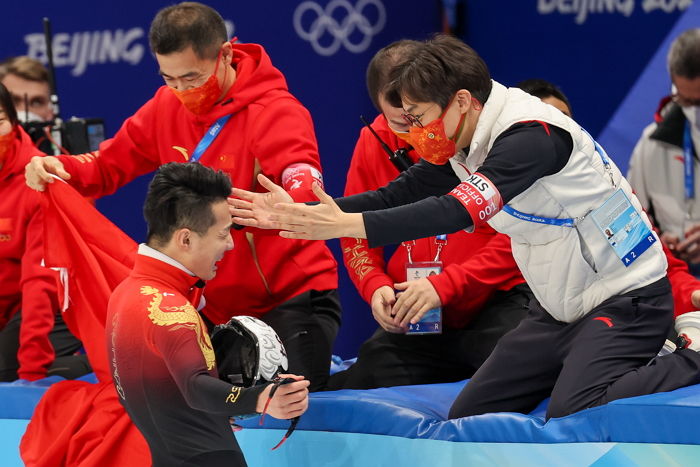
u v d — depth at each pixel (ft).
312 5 56.70
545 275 31.96
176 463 28.25
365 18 57.52
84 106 58.08
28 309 39.99
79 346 44.96
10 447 37.35
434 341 39.42
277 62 56.85
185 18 34.99
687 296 36.81
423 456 31.32
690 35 50.44
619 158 55.88
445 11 59.06
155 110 38.63
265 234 36.22
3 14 58.18
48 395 36.04
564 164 29.99
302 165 35.42
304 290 37.81
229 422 28.96
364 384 39.29
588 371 30.86
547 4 57.16
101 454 33.17
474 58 30.04
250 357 29.17
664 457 28.07
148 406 28.04
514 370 33.37
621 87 55.57
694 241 51.39
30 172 36.58
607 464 28.71
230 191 29.60
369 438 32.40
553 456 29.40
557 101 39.70
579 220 31.04
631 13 54.95
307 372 36.58
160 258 29.09
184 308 28.12
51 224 36.52
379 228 28.14
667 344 34.30
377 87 35.94
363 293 38.88
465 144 30.68
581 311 32.40
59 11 57.62
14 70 48.57
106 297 35.55
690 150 51.49
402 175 34.32
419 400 34.68
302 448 33.47
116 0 56.85
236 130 36.94
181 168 29.12
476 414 33.30
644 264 32.09
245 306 38.32
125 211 59.00
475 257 38.32
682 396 28.68
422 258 39.40
